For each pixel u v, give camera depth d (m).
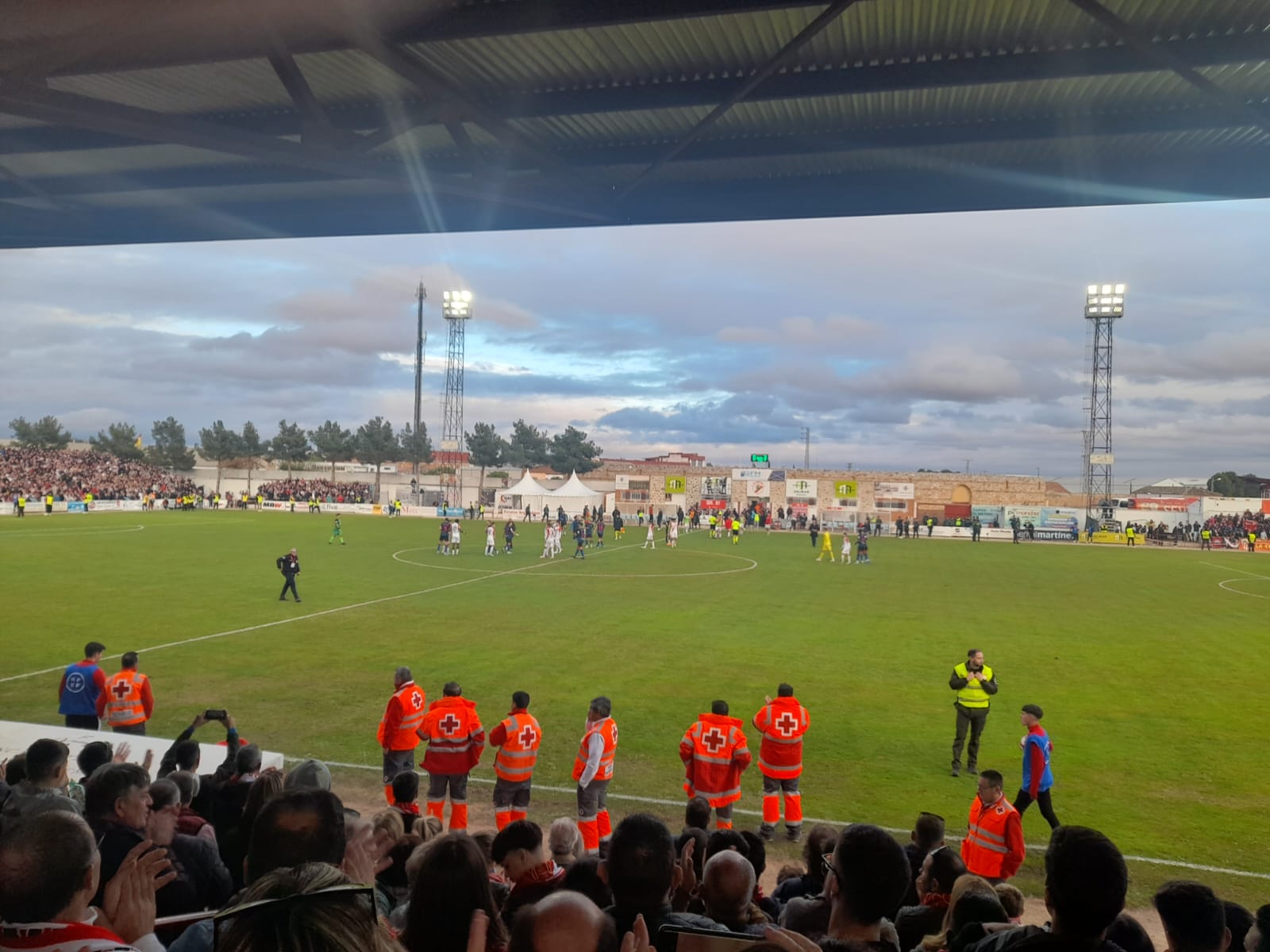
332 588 28.97
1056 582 36.19
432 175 8.96
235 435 118.50
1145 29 7.48
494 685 16.16
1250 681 17.81
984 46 7.86
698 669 17.88
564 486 80.88
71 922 2.37
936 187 10.09
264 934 1.79
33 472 84.75
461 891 3.02
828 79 8.32
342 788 10.97
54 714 13.79
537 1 7.33
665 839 3.53
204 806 6.82
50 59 6.61
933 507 89.50
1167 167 9.36
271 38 7.35
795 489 88.25
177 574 31.12
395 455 117.81
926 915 4.91
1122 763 12.48
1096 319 77.31
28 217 11.38
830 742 13.27
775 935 2.70
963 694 12.00
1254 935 4.01
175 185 10.70
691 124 9.48
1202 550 63.75
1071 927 2.73
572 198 10.24
